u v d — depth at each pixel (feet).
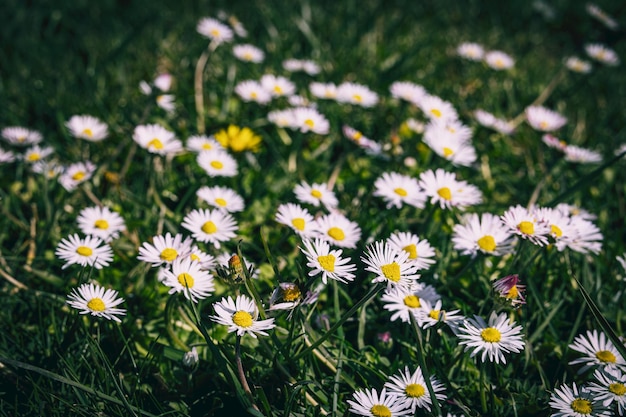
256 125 1.91
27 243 1.57
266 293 1.47
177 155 1.82
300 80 2.11
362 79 2.23
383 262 1.22
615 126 2.19
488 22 2.81
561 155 1.73
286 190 1.75
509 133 1.93
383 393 1.19
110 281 1.49
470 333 1.23
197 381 1.30
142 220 1.61
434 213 1.64
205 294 1.26
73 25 2.40
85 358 1.28
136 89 2.13
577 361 1.27
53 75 2.14
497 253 1.37
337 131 1.92
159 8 2.51
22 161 1.70
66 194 1.66
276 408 1.26
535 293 1.41
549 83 2.39
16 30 2.34
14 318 1.42
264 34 2.40
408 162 1.79
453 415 1.20
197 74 2.01
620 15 2.82
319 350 1.30
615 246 1.62
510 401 1.27
